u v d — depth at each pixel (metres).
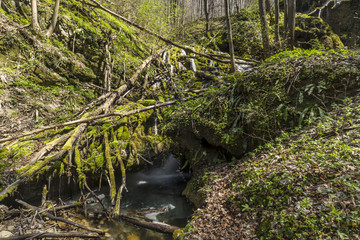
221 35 16.58
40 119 7.53
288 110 5.03
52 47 9.05
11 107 7.30
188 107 7.09
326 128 4.16
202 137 6.36
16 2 8.96
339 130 3.95
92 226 5.06
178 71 12.06
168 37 14.52
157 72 11.65
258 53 13.87
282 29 14.62
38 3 9.52
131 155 6.92
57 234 4.47
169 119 7.32
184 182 7.42
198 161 6.26
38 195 5.91
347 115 4.09
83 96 9.21
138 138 7.38
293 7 10.53
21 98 7.63
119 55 11.09
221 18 22.62
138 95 9.90
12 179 5.30
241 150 5.49
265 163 4.26
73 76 9.40
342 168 3.15
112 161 6.58
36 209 5.20
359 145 3.41
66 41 9.70
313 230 2.64
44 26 9.33
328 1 15.91
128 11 14.79
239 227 3.39
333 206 2.73
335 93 4.70
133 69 11.12
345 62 4.92
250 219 3.40
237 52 14.74
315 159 3.54
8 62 7.88
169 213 5.70
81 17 11.00
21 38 8.37
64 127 7.19
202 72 11.37
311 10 16.72
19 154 5.90
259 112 5.41
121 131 7.32
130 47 12.22
